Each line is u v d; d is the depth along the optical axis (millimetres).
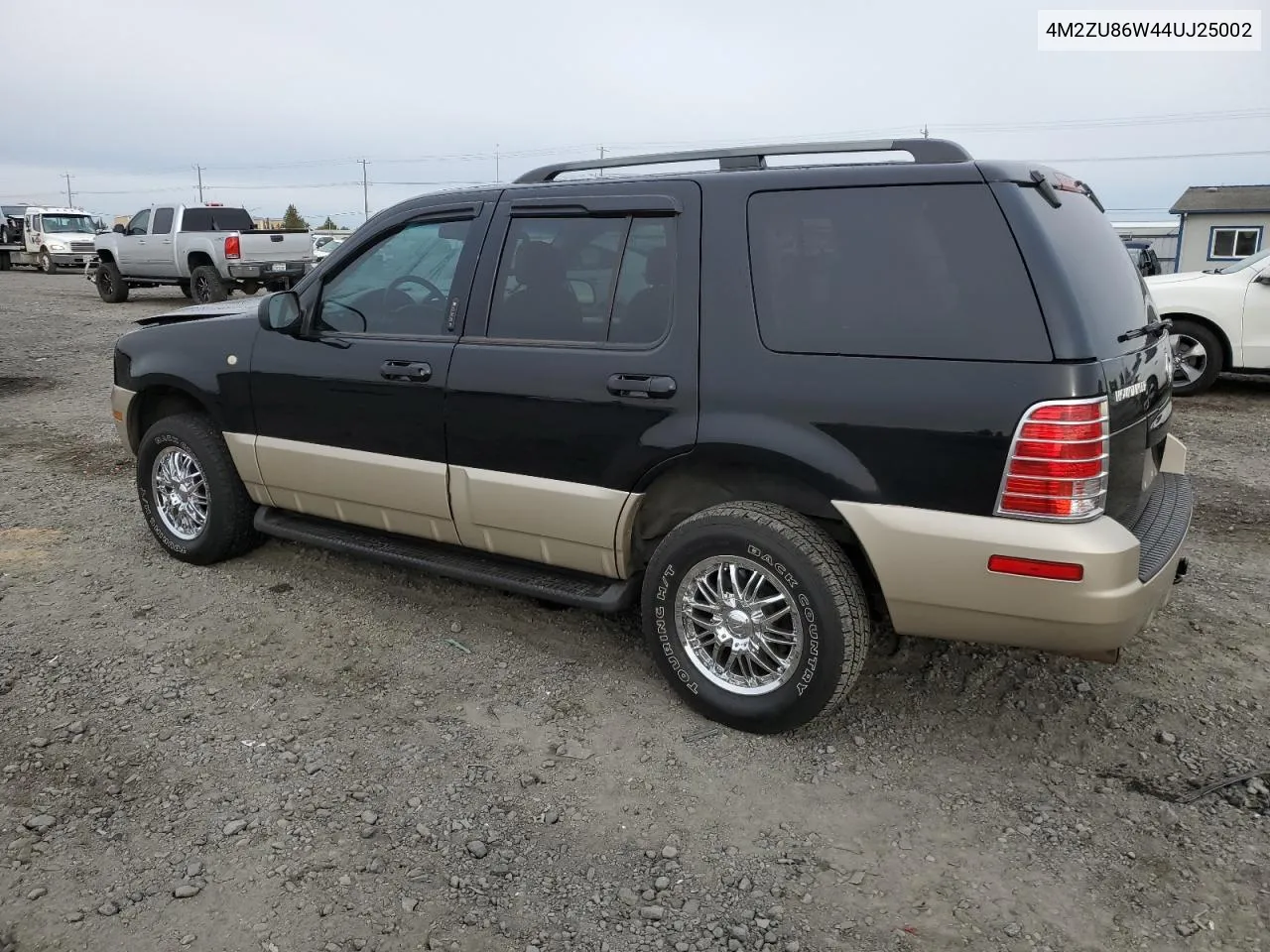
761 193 3266
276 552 5172
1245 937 2473
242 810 2996
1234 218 37156
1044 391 2768
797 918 2564
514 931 2516
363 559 5086
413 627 4301
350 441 4211
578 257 3625
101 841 2850
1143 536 3250
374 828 2914
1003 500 2850
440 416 3885
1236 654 3986
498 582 3900
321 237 23688
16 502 6164
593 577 3828
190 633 4230
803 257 3174
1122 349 3027
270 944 2455
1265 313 9062
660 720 3529
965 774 3197
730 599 3375
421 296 4059
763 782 3152
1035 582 2830
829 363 3080
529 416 3648
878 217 3068
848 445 3049
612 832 2912
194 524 4996
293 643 4141
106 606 4504
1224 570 4914
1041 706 3592
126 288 20078
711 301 3293
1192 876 2701
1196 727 3445
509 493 3756
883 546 3020
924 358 2945
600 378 3469
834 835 2896
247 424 4562
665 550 3432
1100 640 2869
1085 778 3164
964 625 3025
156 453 4961
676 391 3320
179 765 3234
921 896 2639
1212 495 6184
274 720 3523
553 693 3725
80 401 9773
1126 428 2996
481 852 2807
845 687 3221
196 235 18031
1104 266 3238
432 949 2449
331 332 4281
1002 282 2861
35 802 3025
